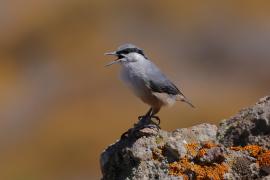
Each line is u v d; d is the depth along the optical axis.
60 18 49.09
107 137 34.91
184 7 49.41
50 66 45.34
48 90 42.03
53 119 37.28
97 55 45.56
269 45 45.91
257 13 48.38
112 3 49.66
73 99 39.94
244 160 9.04
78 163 32.97
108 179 9.95
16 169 32.44
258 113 9.66
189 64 44.16
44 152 33.94
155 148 9.61
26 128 37.53
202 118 35.28
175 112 33.69
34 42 48.06
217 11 48.88
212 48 45.69
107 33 47.81
